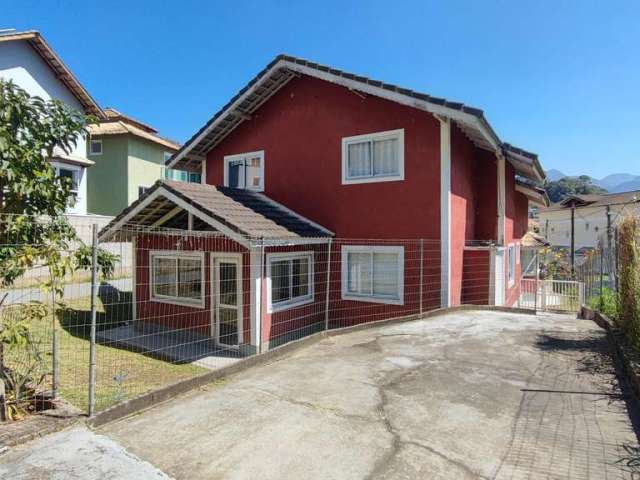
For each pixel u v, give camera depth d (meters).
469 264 10.70
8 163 4.15
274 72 11.09
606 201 34.50
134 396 4.72
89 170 24.62
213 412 4.37
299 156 11.46
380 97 10.10
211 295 9.47
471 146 11.64
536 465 3.32
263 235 8.20
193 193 9.17
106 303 13.06
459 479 3.14
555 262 23.53
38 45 16.77
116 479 3.14
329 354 6.61
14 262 4.11
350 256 10.55
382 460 3.41
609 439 3.72
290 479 3.15
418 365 5.96
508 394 4.82
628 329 6.27
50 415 4.15
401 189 9.85
